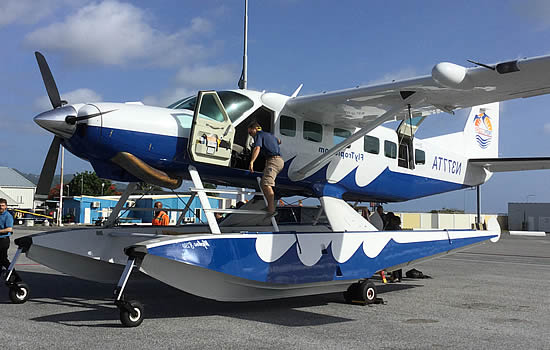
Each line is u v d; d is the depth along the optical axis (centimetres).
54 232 647
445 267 1142
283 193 824
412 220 4734
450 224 4731
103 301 629
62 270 660
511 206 5300
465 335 459
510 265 1203
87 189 6100
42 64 615
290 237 585
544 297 698
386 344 421
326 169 750
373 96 657
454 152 1019
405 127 880
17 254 610
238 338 436
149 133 570
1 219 756
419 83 606
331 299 680
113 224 722
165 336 438
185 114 614
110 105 564
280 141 633
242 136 648
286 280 568
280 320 525
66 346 395
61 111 548
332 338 441
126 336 434
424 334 461
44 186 642
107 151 557
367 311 587
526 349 410
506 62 542
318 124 751
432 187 961
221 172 635
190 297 674
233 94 662
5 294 661
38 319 506
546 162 1001
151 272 484
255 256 545
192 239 504
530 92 624
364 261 655
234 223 856
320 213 906
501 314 569
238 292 548
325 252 615
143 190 726
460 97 649
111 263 700
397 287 802
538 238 3203
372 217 971
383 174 844
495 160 1018
